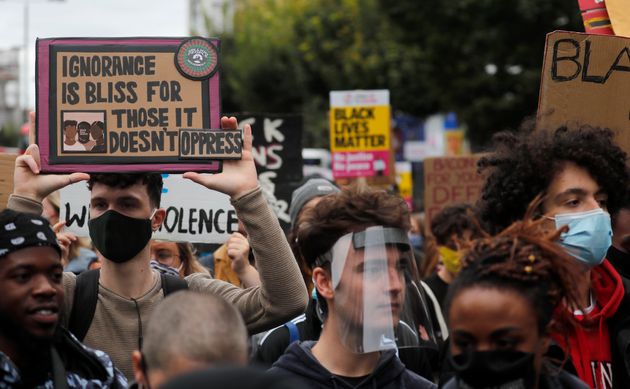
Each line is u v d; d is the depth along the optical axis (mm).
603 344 3480
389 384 3129
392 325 3066
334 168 8977
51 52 3553
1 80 50562
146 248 3594
